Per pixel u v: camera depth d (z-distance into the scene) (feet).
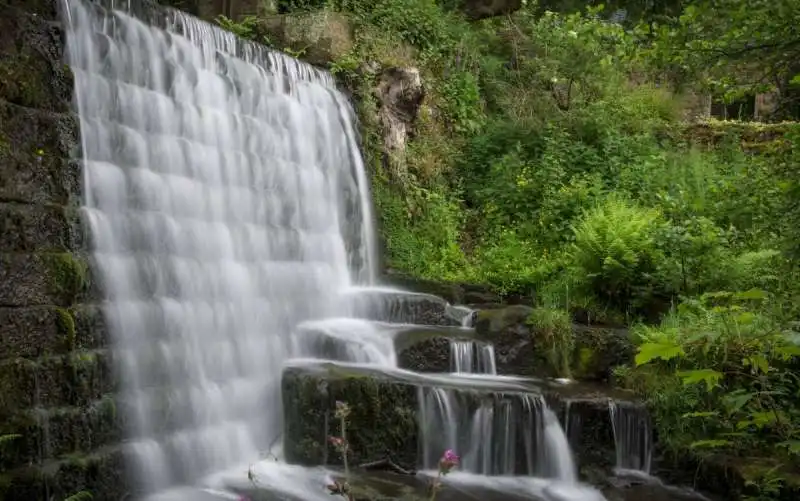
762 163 34.83
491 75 52.90
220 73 29.96
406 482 23.09
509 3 55.11
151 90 26.09
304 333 28.76
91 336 20.57
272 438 25.85
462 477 24.30
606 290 35.88
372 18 45.78
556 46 52.80
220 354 25.39
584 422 25.72
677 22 23.47
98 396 20.38
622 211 37.88
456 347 29.27
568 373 29.94
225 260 27.58
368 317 32.50
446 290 36.35
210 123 28.63
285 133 33.35
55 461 18.61
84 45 23.41
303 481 22.61
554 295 35.65
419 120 45.50
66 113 21.90
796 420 23.09
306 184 34.09
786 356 14.44
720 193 42.65
